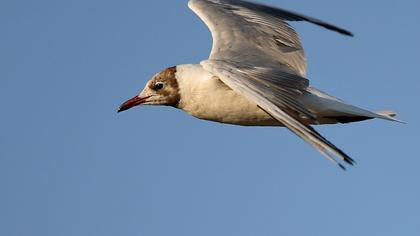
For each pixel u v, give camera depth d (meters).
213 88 13.67
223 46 13.70
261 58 13.45
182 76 13.94
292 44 14.05
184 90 13.91
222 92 13.62
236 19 14.27
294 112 11.48
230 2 14.74
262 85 11.81
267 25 14.15
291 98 11.76
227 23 14.16
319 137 10.93
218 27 14.11
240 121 13.82
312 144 10.96
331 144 10.82
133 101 14.26
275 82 11.93
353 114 13.30
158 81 14.11
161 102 14.15
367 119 13.62
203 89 13.74
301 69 13.95
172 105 14.15
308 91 13.17
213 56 13.39
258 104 11.57
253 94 11.66
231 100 13.62
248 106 13.57
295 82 12.09
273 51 13.87
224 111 13.73
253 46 13.79
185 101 13.97
